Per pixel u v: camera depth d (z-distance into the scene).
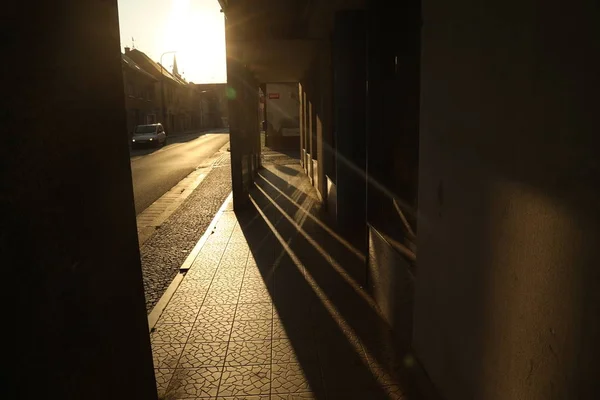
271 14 7.89
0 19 1.25
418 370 3.08
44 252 1.42
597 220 1.28
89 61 1.78
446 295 2.56
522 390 1.74
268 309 4.17
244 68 8.97
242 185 8.86
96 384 1.73
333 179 7.73
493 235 1.95
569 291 1.42
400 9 4.36
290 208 8.97
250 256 5.79
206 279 4.98
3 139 1.25
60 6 1.57
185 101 64.31
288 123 25.17
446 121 2.50
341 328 3.77
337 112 6.52
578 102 1.35
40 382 1.36
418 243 3.06
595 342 1.30
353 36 6.34
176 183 12.91
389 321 3.83
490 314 2.00
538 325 1.61
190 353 3.42
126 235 2.09
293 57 9.94
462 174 2.28
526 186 1.67
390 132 4.78
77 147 1.66
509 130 1.79
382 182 4.73
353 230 6.80
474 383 2.20
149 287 4.97
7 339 1.22
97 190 1.81
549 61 1.50
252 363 3.26
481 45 2.04
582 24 1.32
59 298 1.50
